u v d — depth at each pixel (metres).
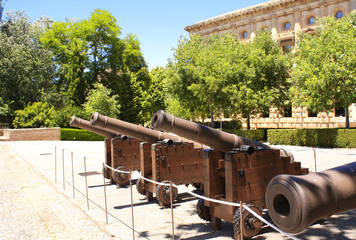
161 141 8.24
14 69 41.59
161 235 5.72
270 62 26.16
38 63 43.00
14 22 47.22
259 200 5.63
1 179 11.91
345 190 2.71
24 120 35.97
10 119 41.75
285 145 22.80
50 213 7.29
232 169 5.37
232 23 48.12
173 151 8.03
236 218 5.16
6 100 41.62
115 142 10.14
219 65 27.25
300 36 26.80
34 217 7.06
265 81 26.27
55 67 47.12
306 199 2.55
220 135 5.67
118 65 45.12
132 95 45.25
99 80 46.06
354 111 33.22
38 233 6.03
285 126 39.00
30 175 12.67
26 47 44.09
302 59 22.94
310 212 2.54
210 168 5.76
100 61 44.88
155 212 7.26
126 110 44.25
